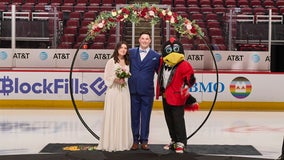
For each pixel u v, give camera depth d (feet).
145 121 26.27
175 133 26.27
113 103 25.63
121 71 25.26
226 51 46.01
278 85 45.09
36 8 50.31
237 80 44.86
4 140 29.55
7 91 44.27
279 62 50.06
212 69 45.96
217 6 63.41
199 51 45.70
